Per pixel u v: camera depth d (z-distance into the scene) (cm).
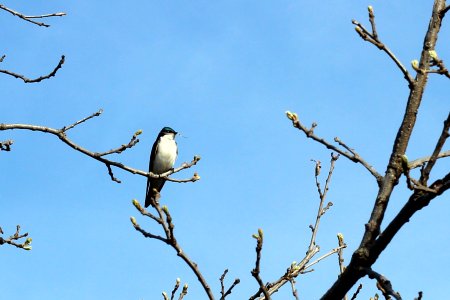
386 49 886
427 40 899
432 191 746
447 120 759
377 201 824
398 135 859
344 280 821
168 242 830
